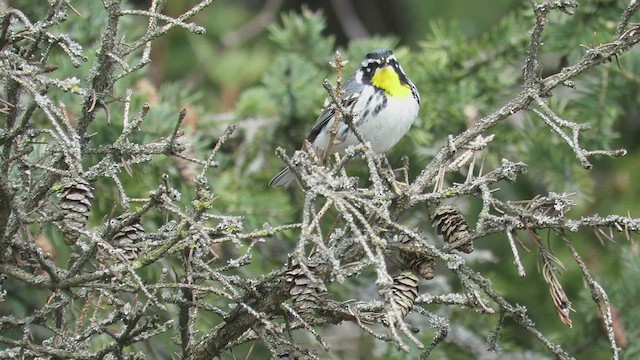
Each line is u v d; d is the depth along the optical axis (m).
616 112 12.49
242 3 16.70
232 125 6.29
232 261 6.52
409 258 6.59
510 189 13.36
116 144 6.57
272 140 12.91
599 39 12.34
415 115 12.50
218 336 6.75
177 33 15.05
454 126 12.90
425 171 7.03
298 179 6.16
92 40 11.43
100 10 11.38
